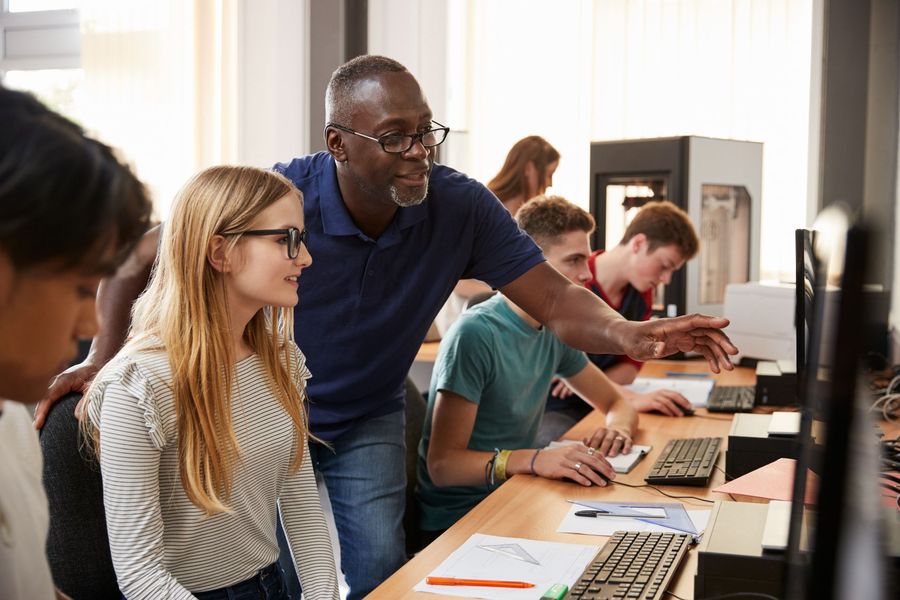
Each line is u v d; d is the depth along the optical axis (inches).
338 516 90.0
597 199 170.7
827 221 39.6
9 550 34.3
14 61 181.6
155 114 166.2
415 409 102.3
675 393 112.6
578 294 86.8
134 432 60.3
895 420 85.4
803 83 206.7
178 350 62.8
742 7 209.5
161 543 60.8
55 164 26.1
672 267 131.0
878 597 31.1
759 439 79.8
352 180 82.9
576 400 125.6
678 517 68.6
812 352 39.2
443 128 83.0
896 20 139.5
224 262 64.0
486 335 93.0
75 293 28.0
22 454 39.3
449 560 60.1
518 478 81.8
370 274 85.9
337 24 167.2
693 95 212.8
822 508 32.2
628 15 214.7
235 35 167.9
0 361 27.5
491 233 90.5
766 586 50.4
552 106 215.5
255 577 67.4
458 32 214.2
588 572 56.4
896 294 98.7
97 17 165.6
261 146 169.9
